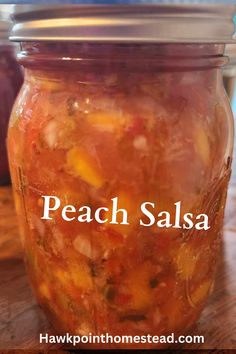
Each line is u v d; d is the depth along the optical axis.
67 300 0.15
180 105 0.13
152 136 0.13
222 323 0.17
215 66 0.14
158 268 0.15
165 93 0.13
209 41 0.13
